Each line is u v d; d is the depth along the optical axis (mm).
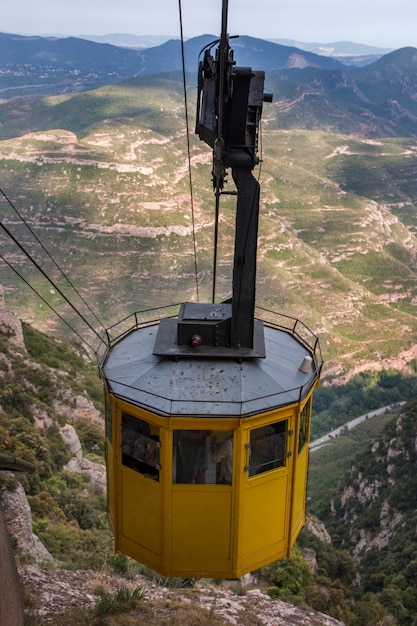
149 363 10109
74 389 66125
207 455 9266
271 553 9977
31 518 32906
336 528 96312
